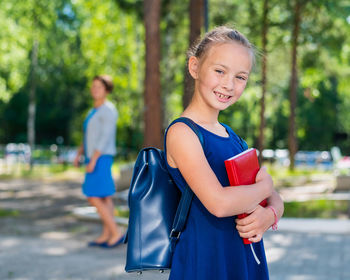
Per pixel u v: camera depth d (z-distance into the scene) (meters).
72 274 5.37
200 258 1.77
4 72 30.62
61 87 43.50
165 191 1.87
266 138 39.75
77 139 40.25
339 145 48.78
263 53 1.90
